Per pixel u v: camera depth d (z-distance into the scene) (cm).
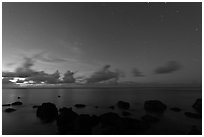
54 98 3712
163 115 1616
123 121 1108
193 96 4050
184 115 1588
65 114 1250
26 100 3306
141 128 1078
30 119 1470
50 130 1145
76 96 4338
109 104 2511
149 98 3653
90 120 1094
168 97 3797
